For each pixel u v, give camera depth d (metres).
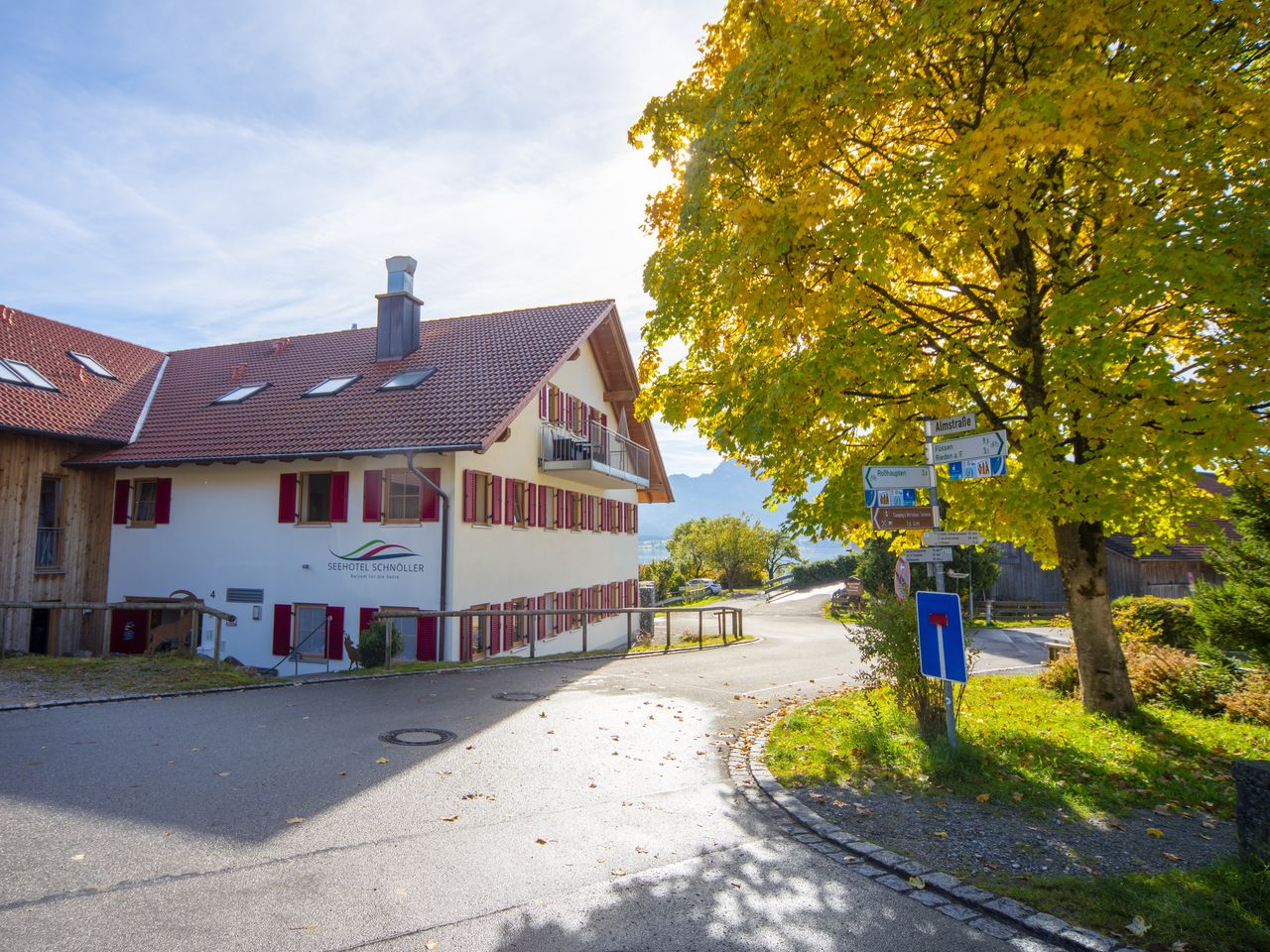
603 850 5.19
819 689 12.24
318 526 17.19
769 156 8.23
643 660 16.11
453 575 16.16
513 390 17.14
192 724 8.49
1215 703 9.92
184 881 4.54
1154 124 6.44
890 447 9.29
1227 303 6.39
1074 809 6.00
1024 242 8.49
